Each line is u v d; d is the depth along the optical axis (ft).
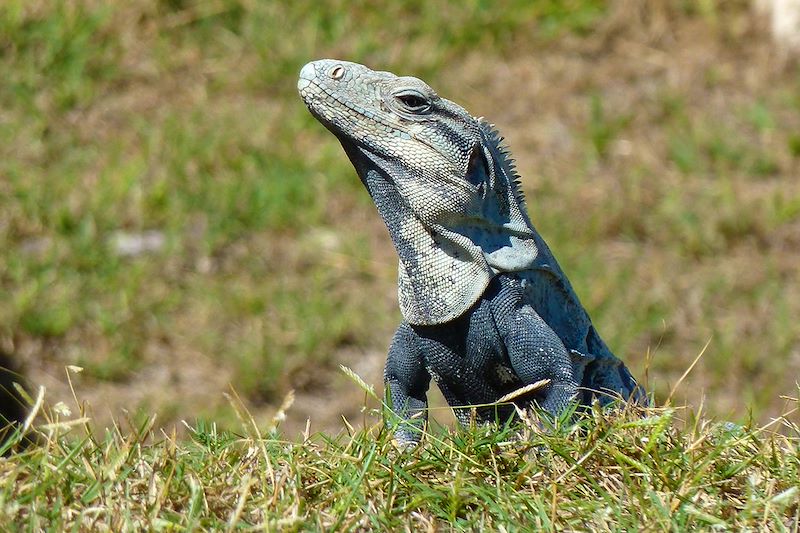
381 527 44.42
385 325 104.88
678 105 127.44
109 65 128.67
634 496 46.24
